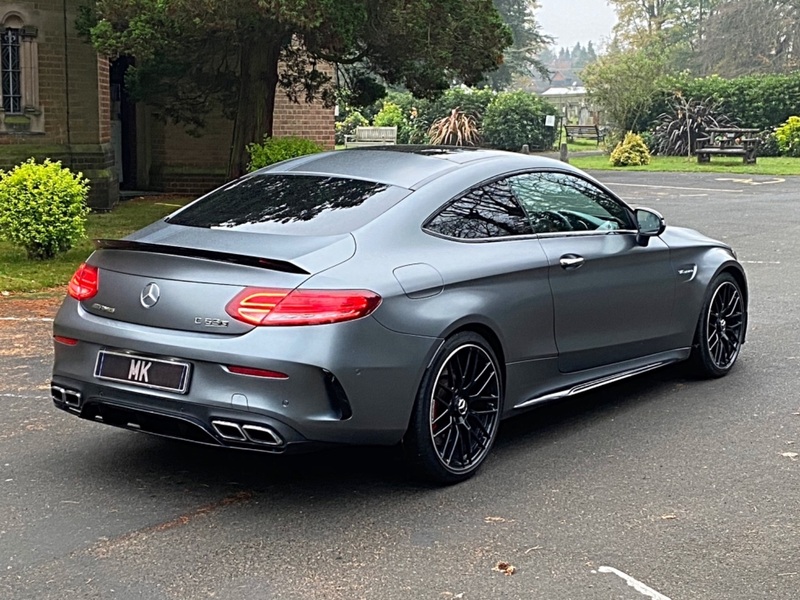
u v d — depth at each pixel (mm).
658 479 5309
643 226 6574
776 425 6262
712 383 7262
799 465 5535
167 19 13719
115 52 14320
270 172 5996
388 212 5230
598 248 6184
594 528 4656
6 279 10914
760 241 14867
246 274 4723
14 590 4000
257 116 16406
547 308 5766
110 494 5062
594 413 6547
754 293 10719
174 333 4781
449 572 4184
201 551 4387
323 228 5105
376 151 6125
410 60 15844
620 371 6523
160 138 21516
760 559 4328
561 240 5988
